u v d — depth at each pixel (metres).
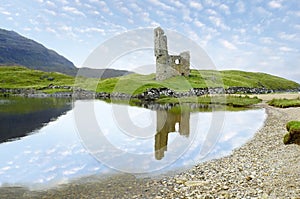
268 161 12.99
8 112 40.16
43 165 13.90
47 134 22.89
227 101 49.81
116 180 11.59
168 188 10.50
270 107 42.84
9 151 16.88
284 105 41.09
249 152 15.52
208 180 11.07
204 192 9.69
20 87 106.62
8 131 24.53
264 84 126.44
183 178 11.61
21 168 13.45
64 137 21.44
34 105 52.38
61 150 17.09
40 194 10.22
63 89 99.62
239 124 26.12
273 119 28.83
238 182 10.36
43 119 32.66
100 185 11.03
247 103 47.66
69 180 11.67
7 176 12.27
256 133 21.53
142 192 10.17
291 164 11.81
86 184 11.18
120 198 9.66
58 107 48.16
